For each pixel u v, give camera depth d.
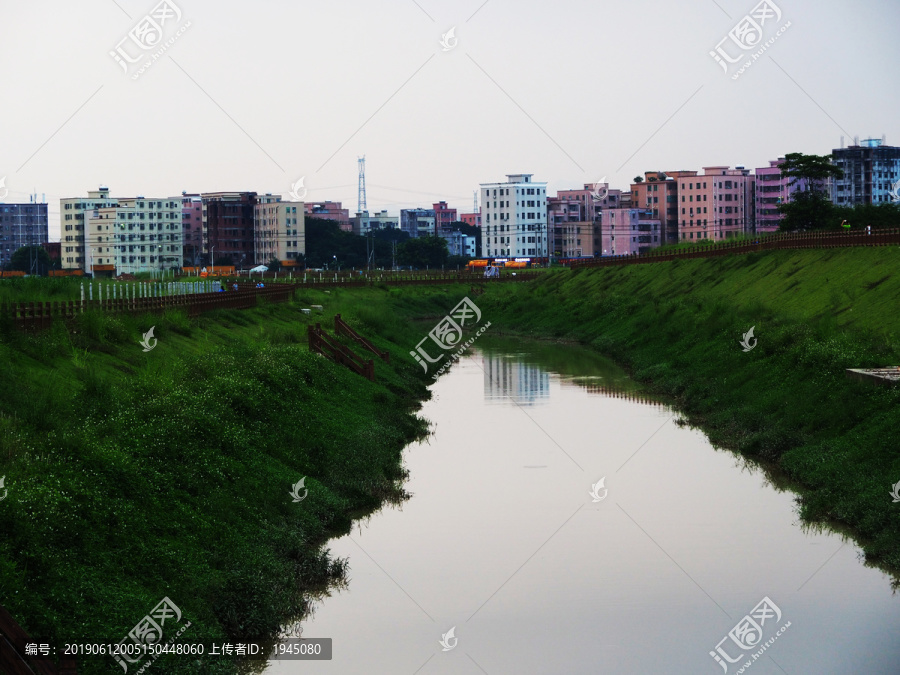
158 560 20.12
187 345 44.53
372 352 58.91
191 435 26.72
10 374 26.91
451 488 34.34
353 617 22.92
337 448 33.97
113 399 27.48
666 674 20.52
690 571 26.16
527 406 51.78
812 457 34.09
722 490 34.06
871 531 27.91
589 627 22.73
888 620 22.92
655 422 46.62
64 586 17.47
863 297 56.12
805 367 42.72
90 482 21.06
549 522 30.42
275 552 23.91
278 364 39.16
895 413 32.81
